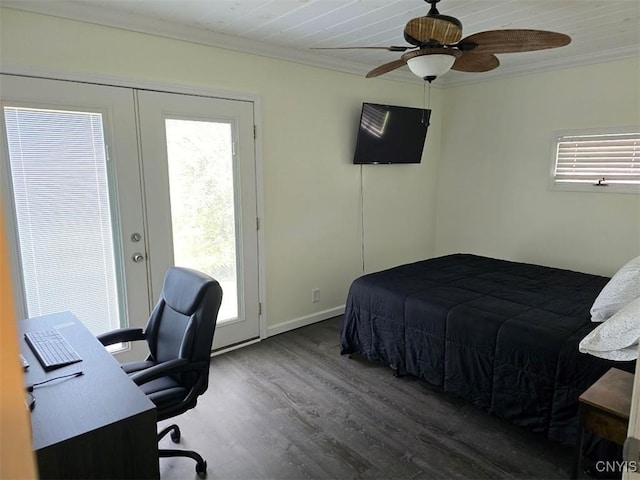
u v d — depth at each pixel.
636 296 2.02
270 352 3.33
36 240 2.41
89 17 2.43
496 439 2.23
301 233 3.75
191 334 1.84
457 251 4.86
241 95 3.16
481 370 2.34
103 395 1.36
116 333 2.10
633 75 3.38
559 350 2.03
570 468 2.00
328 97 3.74
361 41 3.14
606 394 1.55
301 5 2.43
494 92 4.29
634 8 2.51
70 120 2.45
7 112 2.25
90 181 2.56
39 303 2.46
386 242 4.52
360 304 3.07
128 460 1.26
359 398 2.64
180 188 2.97
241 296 3.41
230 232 3.28
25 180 2.34
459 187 4.74
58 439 1.14
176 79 2.83
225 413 2.48
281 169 3.51
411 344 2.72
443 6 2.46
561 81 3.78
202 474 1.99
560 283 2.97
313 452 2.14
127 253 2.75
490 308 2.46
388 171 4.39
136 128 2.70
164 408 1.79
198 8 2.46
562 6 2.48
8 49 2.22
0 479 0.40
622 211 3.55
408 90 4.41
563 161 3.86
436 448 2.16
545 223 4.04
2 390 0.40
